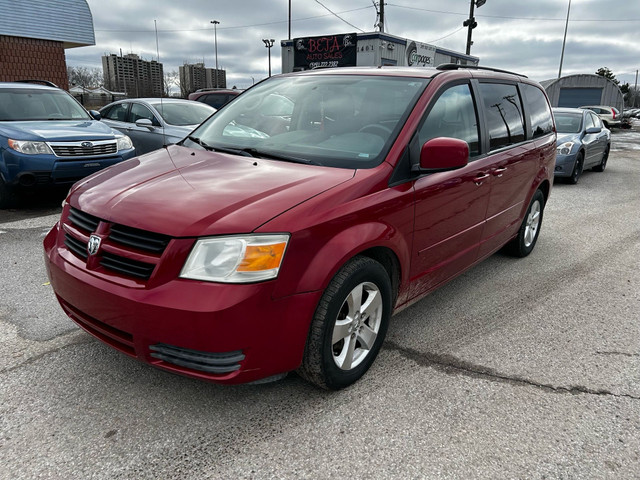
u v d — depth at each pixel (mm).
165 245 2197
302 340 2334
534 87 4953
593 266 4973
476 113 3648
